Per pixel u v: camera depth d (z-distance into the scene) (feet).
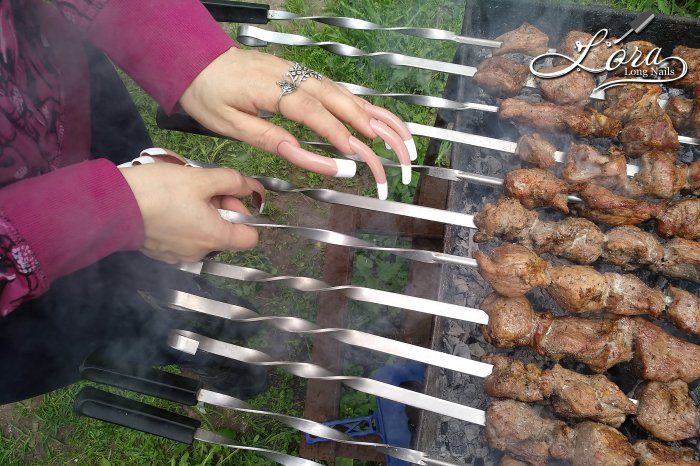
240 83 1.82
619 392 1.94
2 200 1.44
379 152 3.61
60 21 1.87
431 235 2.89
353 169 1.82
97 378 1.90
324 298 2.74
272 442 3.17
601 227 2.30
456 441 2.15
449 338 2.27
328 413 2.76
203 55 1.83
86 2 1.81
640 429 2.05
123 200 1.54
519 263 1.99
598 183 2.21
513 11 2.58
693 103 2.34
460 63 2.61
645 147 2.28
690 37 2.53
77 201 1.48
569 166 2.19
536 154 2.21
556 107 2.34
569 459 1.94
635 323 2.03
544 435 1.94
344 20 2.31
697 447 2.03
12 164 1.71
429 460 1.84
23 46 1.73
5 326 1.92
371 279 3.37
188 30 1.84
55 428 3.33
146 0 1.82
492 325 2.02
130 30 1.84
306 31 4.00
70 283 2.03
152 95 1.98
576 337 1.99
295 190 2.08
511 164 2.55
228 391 2.96
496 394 1.97
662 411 1.94
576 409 1.93
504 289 2.03
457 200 2.35
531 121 2.35
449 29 3.95
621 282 2.05
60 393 3.34
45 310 1.99
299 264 3.52
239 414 3.24
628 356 2.02
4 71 1.61
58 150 1.92
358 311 3.34
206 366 2.66
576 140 2.52
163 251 1.79
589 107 2.46
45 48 1.82
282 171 3.73
